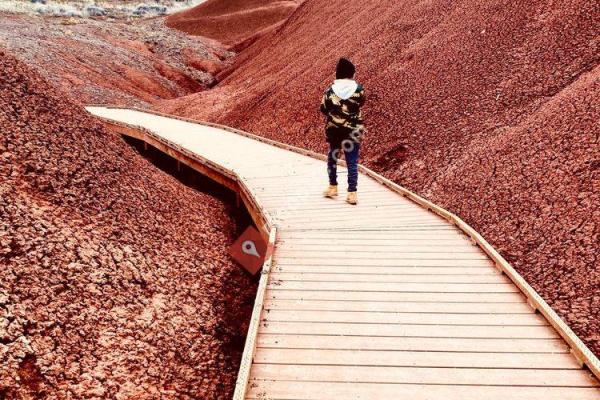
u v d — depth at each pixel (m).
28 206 4.89
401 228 6.06
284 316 4.05
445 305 4.20
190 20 65.19
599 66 7.74
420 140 9.08
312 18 28.31
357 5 22.75
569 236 5.16
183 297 5.10
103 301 4.43
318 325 3.92
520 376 3.28
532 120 7.46
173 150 11.83
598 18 8.85
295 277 4.76
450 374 3.31
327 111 6.60
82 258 4.71
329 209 6.83
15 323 3.77
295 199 7.31
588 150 6.07
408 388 3.18
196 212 7.34
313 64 16.77
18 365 3.52
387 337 3.74
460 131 8.61
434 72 10.78
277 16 63.12
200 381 4.14
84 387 3.60
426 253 5.30
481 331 3.80
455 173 7.51
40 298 4.08
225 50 47.69
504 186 6.53
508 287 4.51
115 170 6.68
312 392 3.14
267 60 26.92
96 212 5.52
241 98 19.33
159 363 4.14
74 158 6.14
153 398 3.77
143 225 5.91
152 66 35.34
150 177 7.37
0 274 4.06
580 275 4.64
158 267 5.32
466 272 4.82
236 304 5.45
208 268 5.88
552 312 3.88
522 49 9.54
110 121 16.33
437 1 14.10
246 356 3.36
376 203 7.11
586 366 3.34
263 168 9.34
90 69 29.25
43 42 30.08
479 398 3.08
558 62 8.62
